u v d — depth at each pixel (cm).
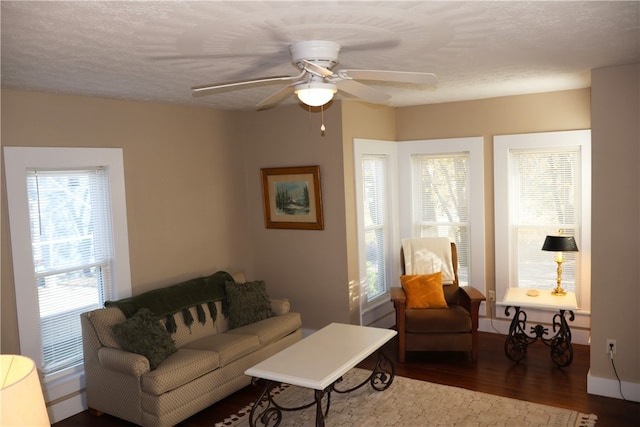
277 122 539
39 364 383
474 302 468
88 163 411
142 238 457
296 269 546
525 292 491
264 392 353
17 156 366
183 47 268
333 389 412
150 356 365
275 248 558
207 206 520
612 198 376
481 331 561
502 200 534
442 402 397
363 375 455
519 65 357
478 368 461
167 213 479
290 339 473
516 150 530
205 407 387
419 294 504
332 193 512
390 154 577
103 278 432
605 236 381
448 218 578
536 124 511
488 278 554
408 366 471
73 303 411
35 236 386
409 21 235
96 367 386
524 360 476
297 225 536
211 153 524
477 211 550
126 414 372
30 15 209
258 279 572
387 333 407
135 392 364
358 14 221
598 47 304
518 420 365
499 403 391
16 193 366
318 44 263
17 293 368
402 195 590
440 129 562
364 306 539
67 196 406
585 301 506
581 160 496
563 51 314
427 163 583
